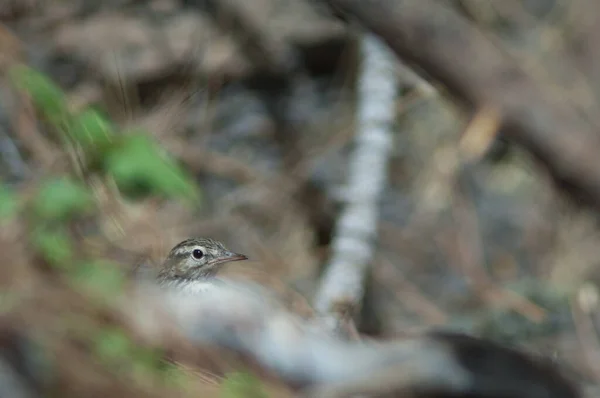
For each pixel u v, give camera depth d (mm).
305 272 13984
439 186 16781
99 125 7918
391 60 15031
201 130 15562
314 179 15758
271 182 15609
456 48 5676
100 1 16422
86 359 5508
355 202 13633
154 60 15812
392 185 16828
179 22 16734
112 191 8312
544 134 5582
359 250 12984
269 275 10992
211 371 5715
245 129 16344
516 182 17484
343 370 5664
